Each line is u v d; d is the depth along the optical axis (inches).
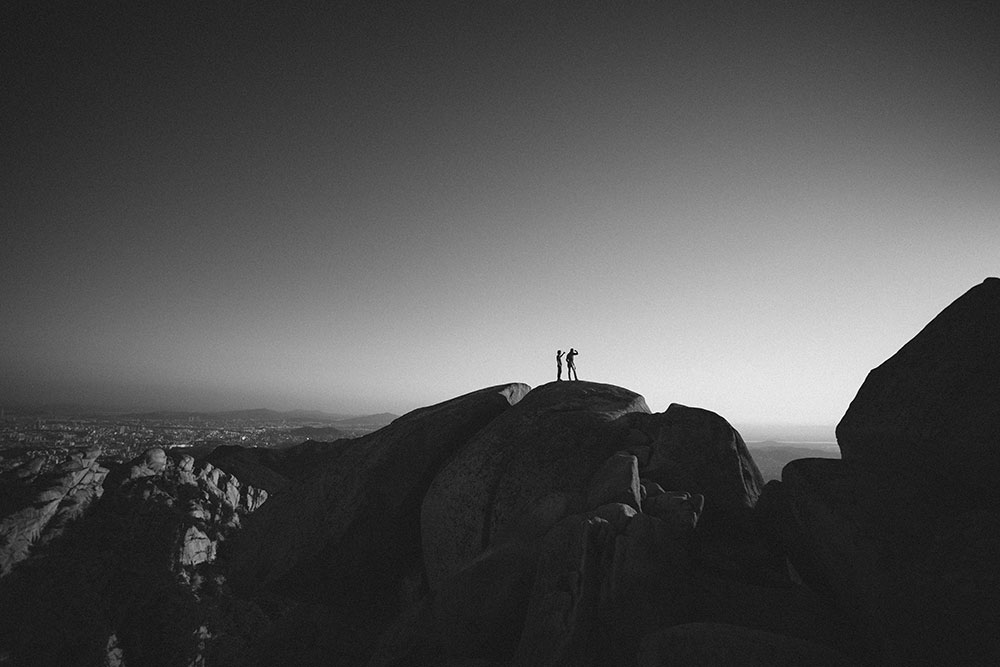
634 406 582.9
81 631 1957.4
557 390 595.8
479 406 616.4
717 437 458.0
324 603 591.2
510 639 335.0
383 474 567.8
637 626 282.7
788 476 376.5
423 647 364.8
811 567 338.6
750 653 223.3
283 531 611.5
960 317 317.1
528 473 478.6
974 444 259.9
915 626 223.8
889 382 352.5
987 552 216.2
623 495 373.4
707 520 397.7
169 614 2151.8
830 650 232.7
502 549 366.0
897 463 328.8
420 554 569.0
